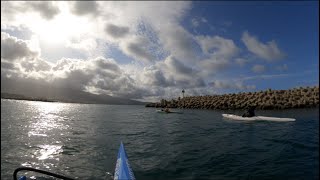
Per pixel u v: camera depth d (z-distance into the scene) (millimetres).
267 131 23125
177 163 11906
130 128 25562
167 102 78812
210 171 10750
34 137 18969
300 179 9945
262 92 61906
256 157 13109
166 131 23328
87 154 13406
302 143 17125
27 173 10156
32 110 55656
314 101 53375
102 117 39750
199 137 19719
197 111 52250
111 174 10195
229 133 21922
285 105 51312
